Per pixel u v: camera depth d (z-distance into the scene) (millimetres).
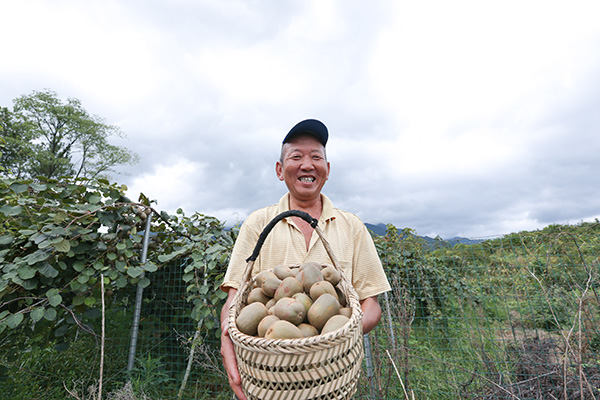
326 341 912
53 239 2697
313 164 1629
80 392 2908
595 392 2330
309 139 1680
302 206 1730
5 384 2898
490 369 2916
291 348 898
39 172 27609
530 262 2658
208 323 2986
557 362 2562
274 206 1816
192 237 3705
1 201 2896
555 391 2467
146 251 3488
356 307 1127
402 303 3094
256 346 942
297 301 1119
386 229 4137
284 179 1723
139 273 3000
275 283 1295
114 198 3232
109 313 3881
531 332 3047
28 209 3004
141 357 3326
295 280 1257
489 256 2928
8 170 3055
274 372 924
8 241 2760
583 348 2436
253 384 985
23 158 26953
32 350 3324
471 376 2906
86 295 2951
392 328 2889
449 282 3482
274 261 1612
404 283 3291
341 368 955
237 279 1596
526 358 2789
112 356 3557
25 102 29422
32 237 2660
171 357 3732
